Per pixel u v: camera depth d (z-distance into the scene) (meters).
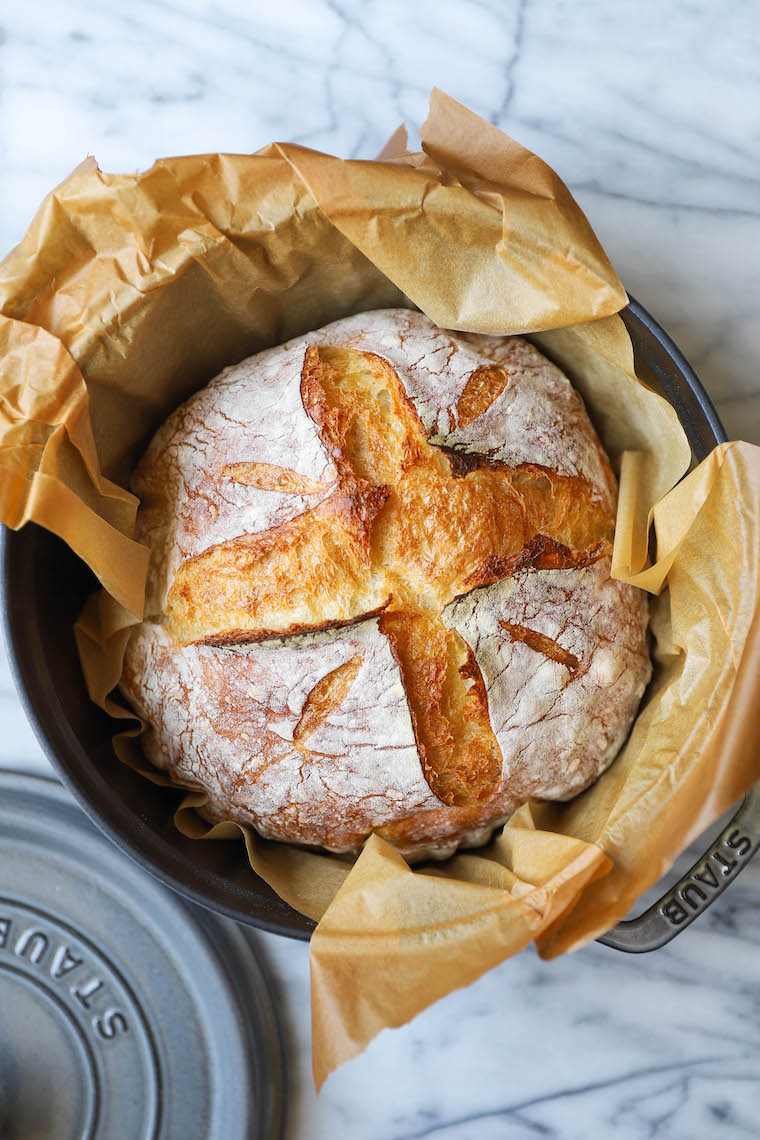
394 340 0.57
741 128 0.63
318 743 0.55
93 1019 0.64
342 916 0.53
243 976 0.64
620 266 0.63
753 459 0.52
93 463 0.54
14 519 0.52
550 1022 0.64
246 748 0.55
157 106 0.64
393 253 0.54
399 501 0.55
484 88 0.63
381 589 0.54
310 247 0.55
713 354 0.63
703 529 0.54
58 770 0.53
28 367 0.53
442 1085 0.64
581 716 0.56
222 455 0.56
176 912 0.63
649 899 0.64
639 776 0.55
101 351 0.54
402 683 0.54
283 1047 0.64
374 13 0.63
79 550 0.53
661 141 0.63
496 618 0.55
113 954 0.64
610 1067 0.64
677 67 0.63
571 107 0.63
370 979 0.52
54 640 0.56
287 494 0.54
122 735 0.57
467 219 0.53
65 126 0.64
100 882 0.64
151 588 0.56
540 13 0.63
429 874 0.57
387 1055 0.64
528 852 0.54
